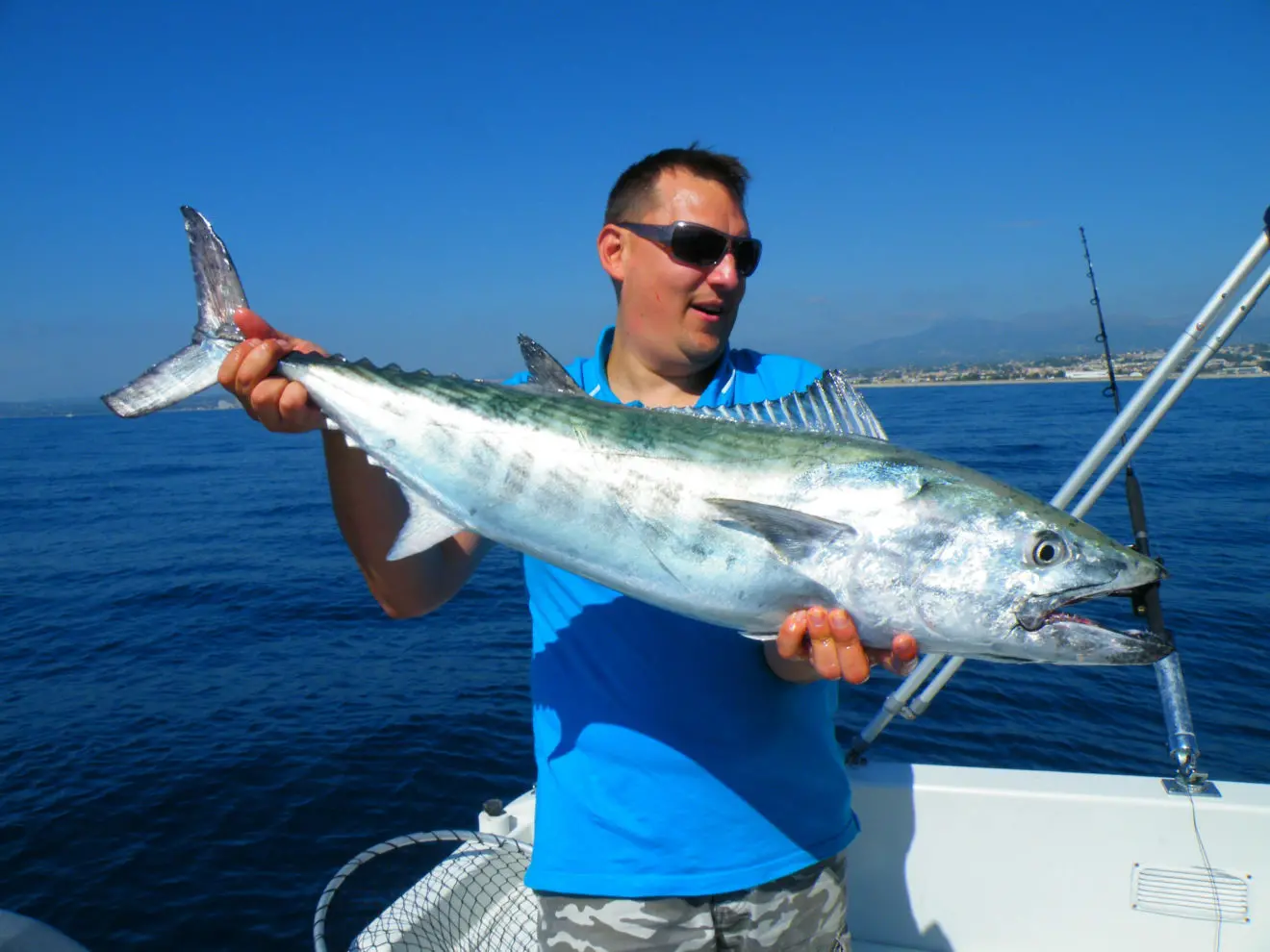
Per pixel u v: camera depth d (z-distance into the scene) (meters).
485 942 1.28
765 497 0.97
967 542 0.94
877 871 1.47
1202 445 13.11
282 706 3.56
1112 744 2.83
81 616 5.34
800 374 1.18
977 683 3.35
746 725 0.96
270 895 2.27
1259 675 3.37
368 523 1.06
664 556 0.97
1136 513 1.28
